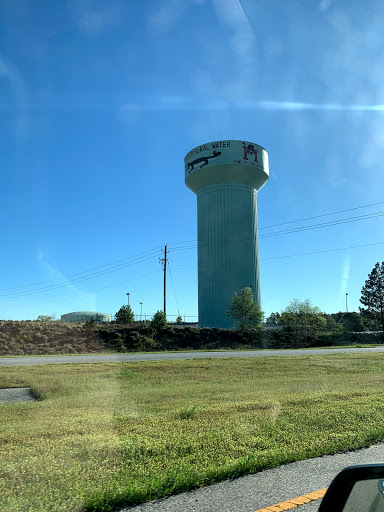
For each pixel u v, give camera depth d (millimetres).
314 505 3801
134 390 11836
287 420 7133
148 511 3668
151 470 4625
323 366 19234
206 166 68375
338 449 5527
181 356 27016
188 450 5422
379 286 66062
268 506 3770
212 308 65750
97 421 7359
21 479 4297
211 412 8047
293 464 4969
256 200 72250
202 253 69188
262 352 31250
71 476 4387
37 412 8641
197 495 4039
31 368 18750
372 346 39188
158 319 44000
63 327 39969
